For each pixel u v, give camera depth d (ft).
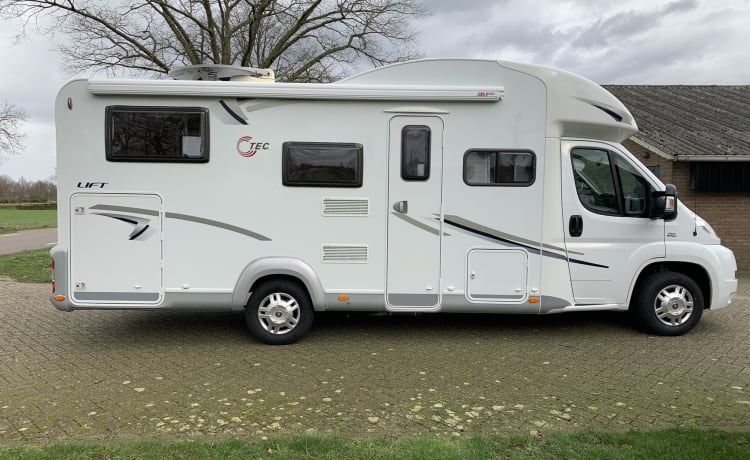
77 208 15.92
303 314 16.99
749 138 35.45
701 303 17.97
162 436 10.81
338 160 16.42
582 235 17.08
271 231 16.46
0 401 12.69
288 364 15.35
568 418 11.74
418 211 16.62
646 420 11.64
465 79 16.69
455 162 16.58
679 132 36.86
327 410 12.17
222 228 16.33
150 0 38.86
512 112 16.63
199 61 42.06
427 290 16.79
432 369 14.94
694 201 34.17
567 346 17.10
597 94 17.17
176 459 9.65
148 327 19.43
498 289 16.88
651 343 17.39
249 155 16.26
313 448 10.08
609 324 19.74
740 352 16.48
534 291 16.92
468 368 15.03
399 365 15.28
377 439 10.54
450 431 11.10
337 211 16.51
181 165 16.12
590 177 17.25
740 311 22.09
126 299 16.22
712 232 18.19
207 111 16.08
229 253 16.40
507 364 15.38
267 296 16.87
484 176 16.67
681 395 13.08
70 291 16.05
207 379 14.16
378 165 16.51
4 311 22.13
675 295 17.98
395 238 16.63
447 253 16.74
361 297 16.71
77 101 15.75
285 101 16.26
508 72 16.67
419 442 10.38
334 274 16.66
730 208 34.32
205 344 17.33
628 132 17.93
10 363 15.48
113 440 10.58
